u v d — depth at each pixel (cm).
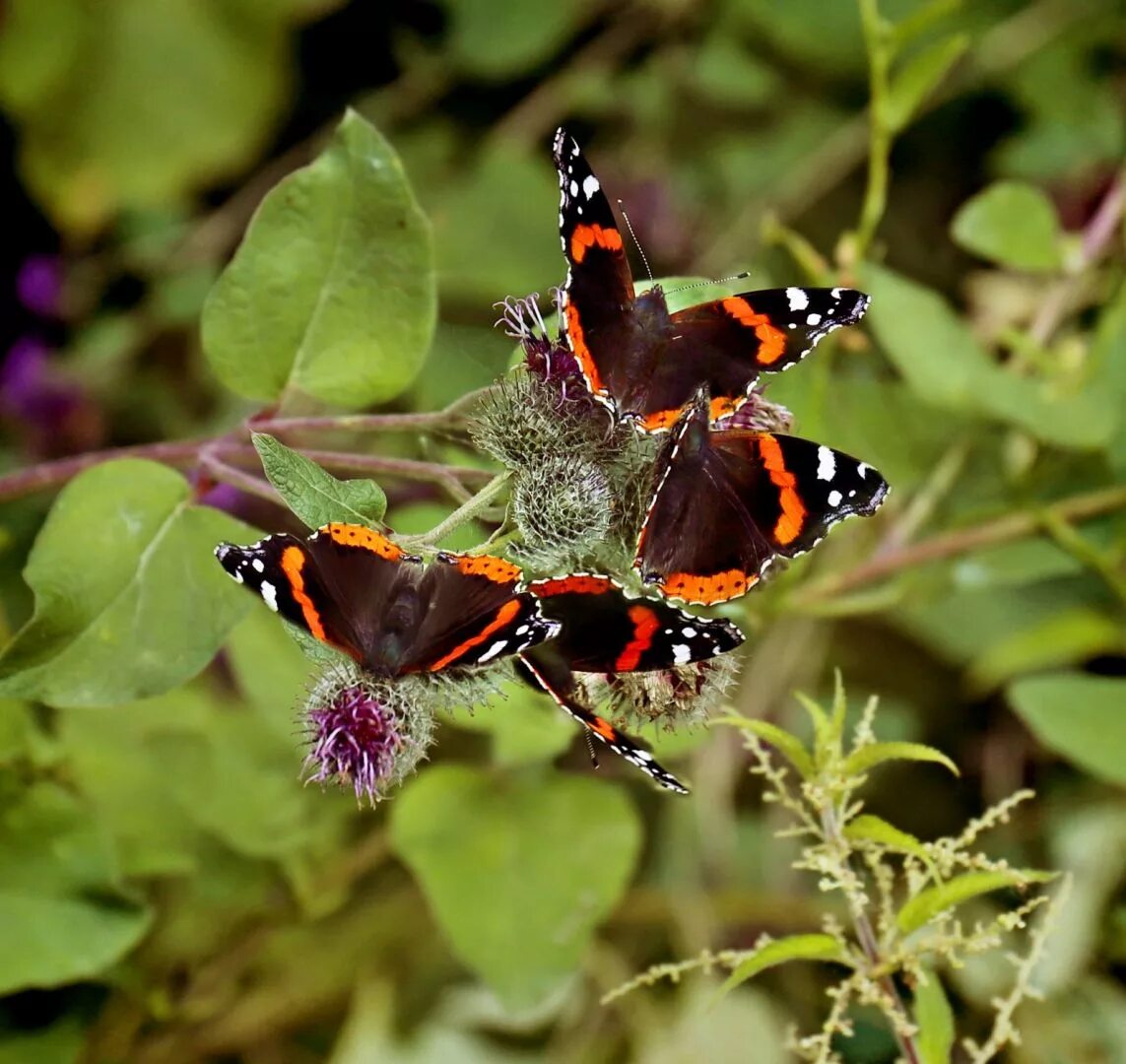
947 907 81
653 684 82
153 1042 92
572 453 83
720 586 80
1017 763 98
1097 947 94
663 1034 94
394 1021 94
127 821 91
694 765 97
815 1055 82
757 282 95
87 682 83
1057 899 82
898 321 92
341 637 79
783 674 98
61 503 84
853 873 81
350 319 86
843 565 96
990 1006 94
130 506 84
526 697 87
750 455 81
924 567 95
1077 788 97
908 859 81
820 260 93
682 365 81
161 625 84
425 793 90
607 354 81
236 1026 94
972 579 94
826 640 99
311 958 95
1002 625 100
